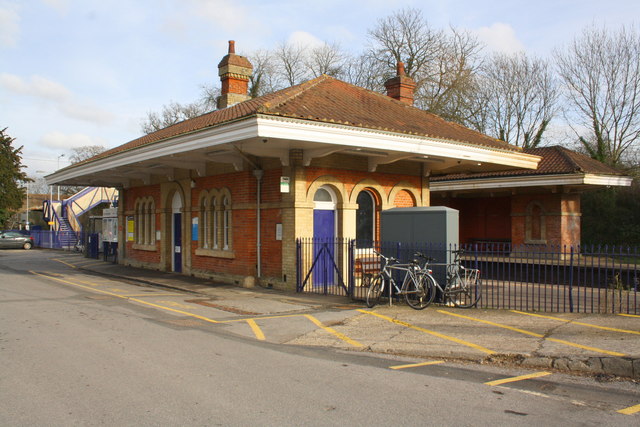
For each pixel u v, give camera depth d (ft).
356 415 16.17
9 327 29.40
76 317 32.94
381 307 36.14
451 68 120.26
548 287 49.14
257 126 35.06
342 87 55.01
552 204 75.97
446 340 26.32
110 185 79.20
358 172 48.57
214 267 53.93
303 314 34.55
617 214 92.07
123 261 76.84
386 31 121.60
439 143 44.73
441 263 36.73
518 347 24.45
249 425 15.23
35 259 94.53
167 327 30.17
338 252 47.03
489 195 89.15
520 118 124.98
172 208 64.85
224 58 70.03
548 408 17.20
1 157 149.28
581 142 108.99
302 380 19.95
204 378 19.92
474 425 15.52
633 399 18.30
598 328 28.12
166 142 44.88
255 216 48.70
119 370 20.80
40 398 17.39
